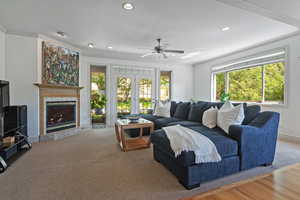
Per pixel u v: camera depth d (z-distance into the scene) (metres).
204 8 2.39
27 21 2.84
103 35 3.51
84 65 5.21
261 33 3.39
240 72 4.96
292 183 1.29
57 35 3.52
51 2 2.24
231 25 2.99
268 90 4.18
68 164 2.35
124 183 1.84
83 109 5.17
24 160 2.49
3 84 2.59
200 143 1.79
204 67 6.33
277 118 2.28
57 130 3.88
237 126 2.04
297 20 2.37
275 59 3.91
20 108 2.90
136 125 3.06
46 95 3.63
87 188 1.74
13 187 1.75
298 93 3.46
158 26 3.03
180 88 6.73
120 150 2.99
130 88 5.93
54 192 1.67
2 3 2.26
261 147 2.14
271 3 1.94
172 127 2.43
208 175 1.78
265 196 1.12
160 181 1.88
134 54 5.12
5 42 3.25
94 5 2.31
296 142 3.38
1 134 2.48
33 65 3.42
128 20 2.78
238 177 1.94
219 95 5.77
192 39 3.76
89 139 3.76
